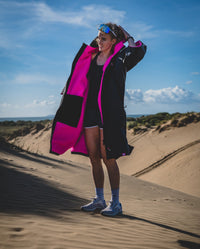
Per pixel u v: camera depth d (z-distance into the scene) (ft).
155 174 84.64
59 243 5.42
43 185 14.98
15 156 30.99
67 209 9.60
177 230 9.53
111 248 5.79
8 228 5.90
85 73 9.97
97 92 9.63
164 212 14.12
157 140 117.39
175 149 99.19
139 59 9.63
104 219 8.84
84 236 6.29
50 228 6.44
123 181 29.22
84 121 9.80
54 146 10.05
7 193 10.66
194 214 15.60
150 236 7.65
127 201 16.75
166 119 144.87
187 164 82.02
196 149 92.68
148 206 15.79
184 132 116.98
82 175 24.53
